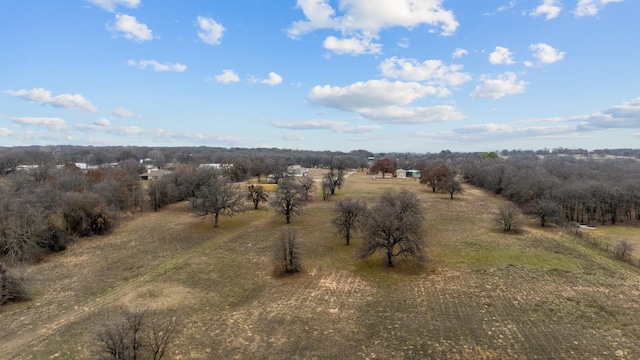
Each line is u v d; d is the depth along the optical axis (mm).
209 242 54500
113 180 78312
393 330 27891
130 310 31172
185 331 27812
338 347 25625
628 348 24656
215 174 93812
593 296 33062
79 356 24188
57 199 57531
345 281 38250
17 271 37531
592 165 131250
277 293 35500
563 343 25406
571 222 67438
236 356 24516
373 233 42531
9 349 25672
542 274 38750
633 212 78375
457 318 29531
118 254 49031
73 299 35031
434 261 43500
